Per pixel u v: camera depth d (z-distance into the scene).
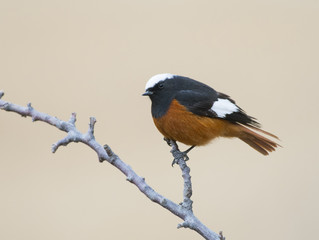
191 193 6.07
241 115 10.98
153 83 10.60
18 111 7.31
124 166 6.26
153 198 6.01
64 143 6.73
